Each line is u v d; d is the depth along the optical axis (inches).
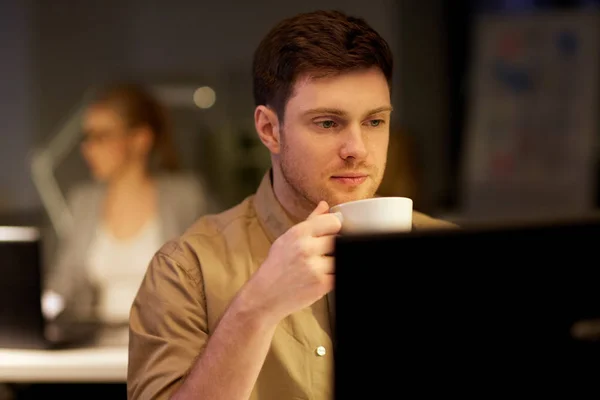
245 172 152.3
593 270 21.4
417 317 20.2
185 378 34.5
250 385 33.3
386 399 20.2
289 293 31.3
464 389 20.6
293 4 152.6
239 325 32.1
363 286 19.9
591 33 150.0
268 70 36.8
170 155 103.4
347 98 34.4
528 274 20.9
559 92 152.3
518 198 155.6
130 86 100.1
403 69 155.9
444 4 154.9
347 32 34.8
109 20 151.1
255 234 40.9
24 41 149.0
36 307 68.2
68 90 151.0
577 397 21.4
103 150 97.7
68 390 80.7
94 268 94.3
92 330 75.0
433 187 157.5
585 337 21.4
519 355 20.8
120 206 97.8
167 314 37.2
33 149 149.9
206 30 152.9
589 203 151.9
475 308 20.5
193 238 40.4
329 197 35.7
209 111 152.9
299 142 35.4
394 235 20.0
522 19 152.3
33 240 67.0
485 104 154.8
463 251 20.4
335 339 20.3
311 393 37.8
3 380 66.0
